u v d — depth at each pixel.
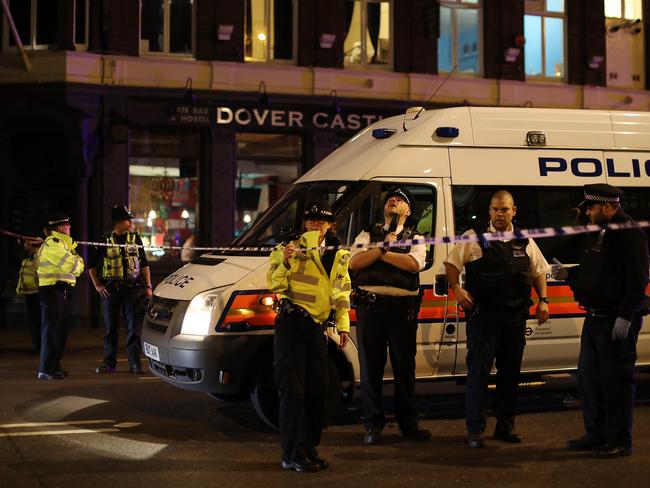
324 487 6.01
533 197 8.67
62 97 17.59
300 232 6.80
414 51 19.77
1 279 18.11
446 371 8.30
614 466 6.54
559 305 8.59
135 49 18.25
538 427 7.91
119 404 8.98
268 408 7.67
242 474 6.34
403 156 8.33
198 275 8.13
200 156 18.75
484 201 8.52
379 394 7.32
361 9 19.72
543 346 8.55
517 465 6.59
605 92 21.11
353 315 7.87
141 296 11.24
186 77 18.31
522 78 20.55
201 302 7.79
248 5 19.08
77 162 17.77
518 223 8.59
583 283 6.88
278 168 19.17
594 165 8.95
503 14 20.42
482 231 7.21
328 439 7.50
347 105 19.09
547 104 20.61
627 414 6.80
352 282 7.29
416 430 7.43
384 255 7.18
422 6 19.84
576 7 21.06
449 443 7.32
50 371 10.76
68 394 9.55
